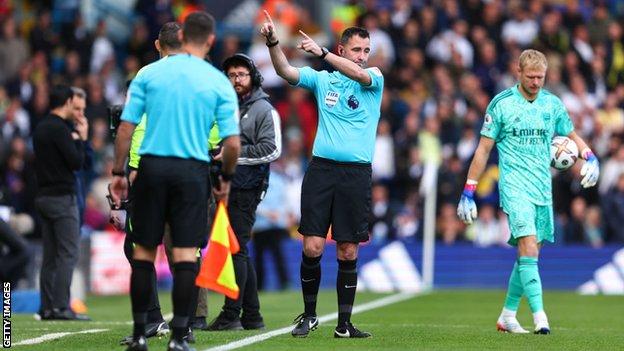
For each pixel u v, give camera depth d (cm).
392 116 7750
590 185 3703
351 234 3359
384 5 9219
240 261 3616
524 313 4709
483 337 3472
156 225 2764
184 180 2748
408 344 3212
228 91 2816
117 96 8106
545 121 3606
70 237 4344
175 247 2766
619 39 8600
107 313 4788
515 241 3650
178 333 2741
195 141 2773
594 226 6925
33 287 5425
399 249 6762
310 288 3444
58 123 4322
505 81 8050
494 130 3625
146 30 8400
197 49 2838
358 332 3406
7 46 7912
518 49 8194
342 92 3366
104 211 6844
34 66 7981
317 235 3375
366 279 6744
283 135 7806
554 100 3644
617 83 8375
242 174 3600
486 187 7094
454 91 7775
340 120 3359
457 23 8281
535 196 3600
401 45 8300
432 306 5166
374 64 8019
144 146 2773
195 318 3503
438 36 8350
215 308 4919
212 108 2797
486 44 8206
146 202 2759
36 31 8350
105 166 6881
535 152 3603
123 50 8956
